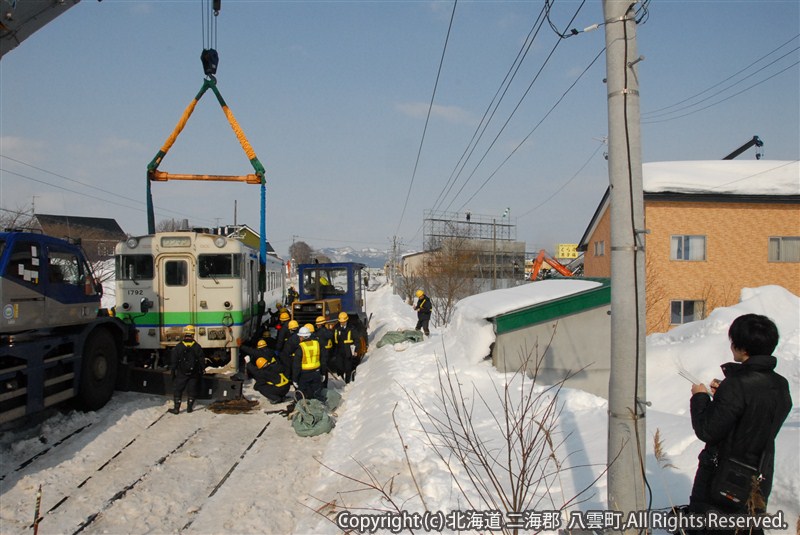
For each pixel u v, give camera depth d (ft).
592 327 28.91
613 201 10.65
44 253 26.05
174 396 31.35
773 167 83.15
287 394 36.22
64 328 28.45
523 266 197.88
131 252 37.60
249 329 41.78
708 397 10.21
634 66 10.59
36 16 21.83
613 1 10.68
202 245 37.60
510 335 29.17
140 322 37.37
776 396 9.43
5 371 22.58
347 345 39.96
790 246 75.92
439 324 93.15
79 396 28.86
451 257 126.21
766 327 9.65
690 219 75.87
